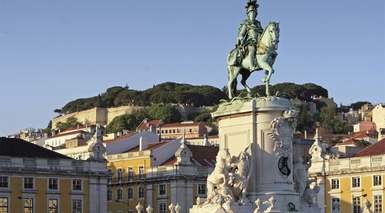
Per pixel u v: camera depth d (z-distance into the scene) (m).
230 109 27.72
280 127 27.30
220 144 28.17
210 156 76.06
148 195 74.62
